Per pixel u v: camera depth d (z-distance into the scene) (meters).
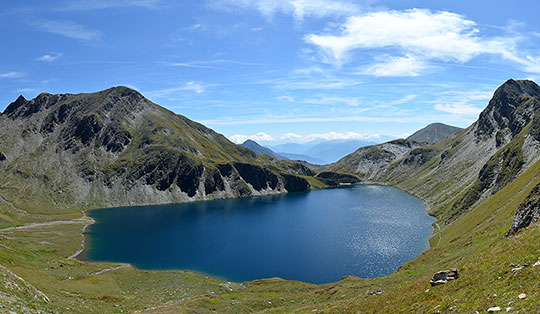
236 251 140.12
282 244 148.38
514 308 20.50
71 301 53.69
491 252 34.75
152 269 119.19
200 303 65.56
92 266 108.88
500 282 25.78
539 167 102.12
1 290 35.59
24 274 63.03
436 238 140.50
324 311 43.25
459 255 64.50
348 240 149.25
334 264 118.62
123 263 125.62
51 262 101.50
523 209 54.47
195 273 106.75
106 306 59.81
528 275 24.03
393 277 73.19
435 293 30.72
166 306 65.81
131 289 83.88
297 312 51.34
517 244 31.61
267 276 111.12
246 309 65.12
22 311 32.91
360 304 39.31
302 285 90.50
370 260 120.62
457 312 24.77
